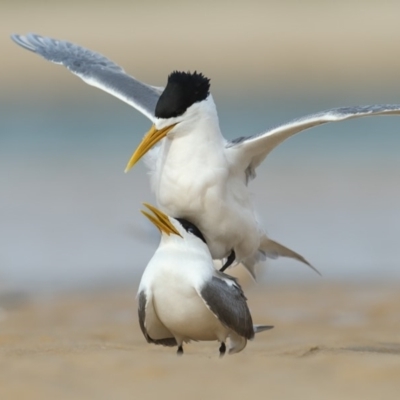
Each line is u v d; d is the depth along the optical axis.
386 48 40.72
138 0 47.06
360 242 18.02
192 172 10.27
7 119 29.55
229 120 30.50
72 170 23.52
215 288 9.32
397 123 26.28
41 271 16.59
